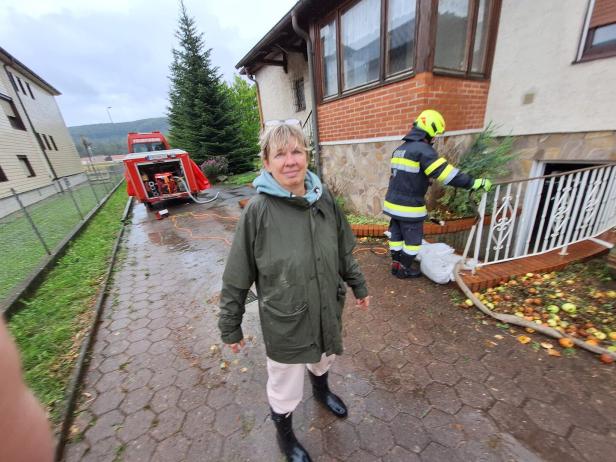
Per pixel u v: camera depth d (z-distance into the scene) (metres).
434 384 2.00
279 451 1.67
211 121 13.99
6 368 0.44
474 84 4.28
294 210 1.27
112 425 1.91
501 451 1.57
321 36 5.53
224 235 5.84
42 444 0.49
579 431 1.63
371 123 4.75
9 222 8.40
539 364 2.07
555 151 3.88
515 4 3.93
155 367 2.39
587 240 3.45
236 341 1.39
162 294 3.63
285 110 10.45
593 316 2.39
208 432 1.81
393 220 3.29
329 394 1.88
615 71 3.22
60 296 3.63
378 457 1.60
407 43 3.96
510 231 3.03
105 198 11.12
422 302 2.90
